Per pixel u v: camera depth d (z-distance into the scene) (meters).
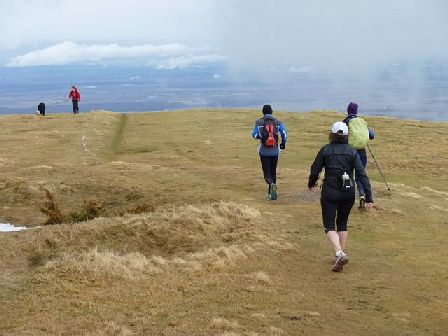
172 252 12.32
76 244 12.60
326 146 10.73
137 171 26.53
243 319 7.96
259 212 14.91
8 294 8.86
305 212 15.55
